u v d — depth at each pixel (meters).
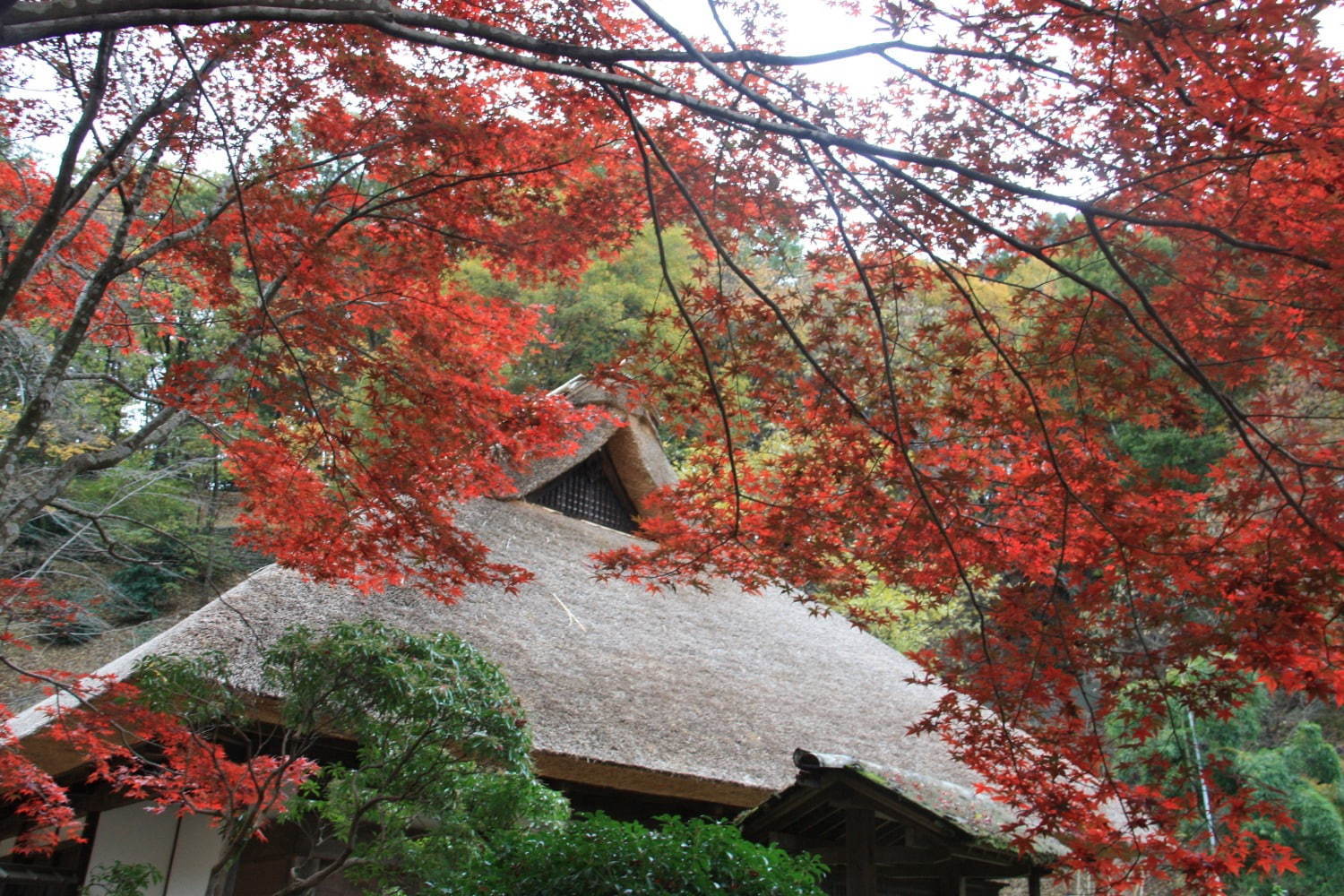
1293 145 2.53
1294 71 2.36
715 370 3.76
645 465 10.64
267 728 5.84
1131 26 2.38
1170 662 3.60
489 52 2.41
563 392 10.13
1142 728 3.82
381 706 4.67
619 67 2.68
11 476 3.85
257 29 3.91
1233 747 13.09
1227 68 2.40
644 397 4.00
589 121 4.08
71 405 10.11
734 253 4.01
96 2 2.13
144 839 6.16
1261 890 12.17
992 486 3.77
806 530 3.90
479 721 4.76
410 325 4.69
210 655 4.82
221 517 13.25
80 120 3.70
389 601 6.74
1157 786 3.81
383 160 4.55
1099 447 3.68
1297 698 16.39
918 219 3.30
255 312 4.18
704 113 2.45
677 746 6.46
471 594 7.38
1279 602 3.25
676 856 3.58
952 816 4.94
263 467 4.45
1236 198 3.03
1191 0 2.36
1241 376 3.45
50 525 11.36
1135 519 3.41
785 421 3.87
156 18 2.14
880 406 3.71
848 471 3.74
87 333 5.19
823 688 8.52
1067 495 3.30
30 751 4.98
